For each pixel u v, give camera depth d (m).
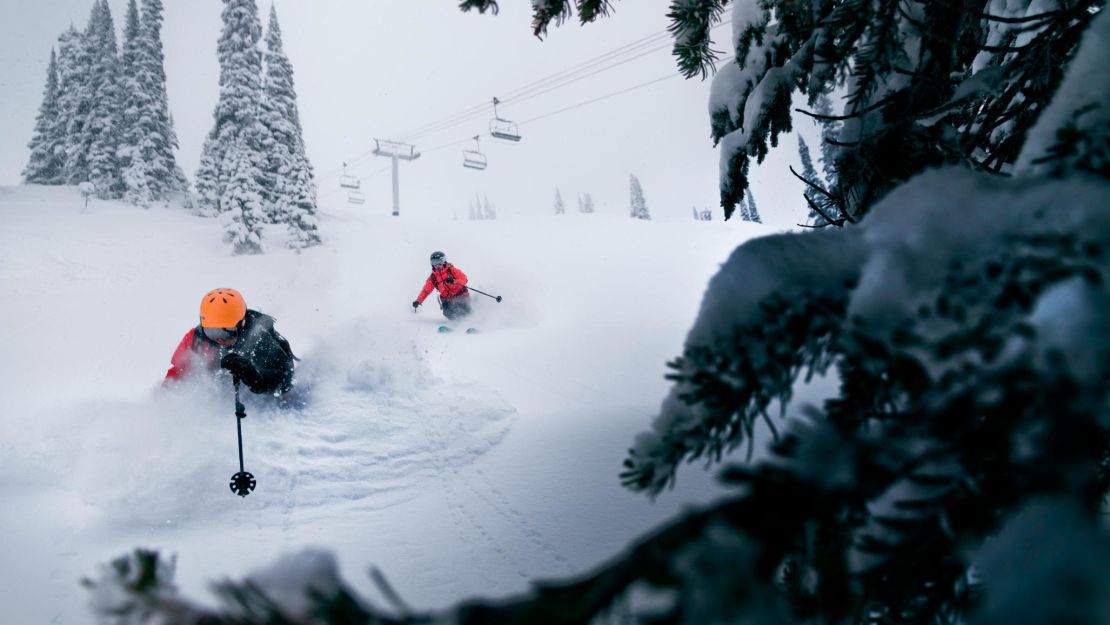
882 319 0.57
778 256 0.72
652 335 10.28
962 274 0.56
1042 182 0.60
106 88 35.84
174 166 40.28
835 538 0.65
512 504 3.79
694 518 0.43
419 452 4.88
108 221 28.12
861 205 2.12
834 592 0.64
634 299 14.29
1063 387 0.45
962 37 2.04
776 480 0.44
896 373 0.54
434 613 0.41
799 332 0.67
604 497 3.71
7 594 2.76
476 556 3.18
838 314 0.66
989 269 0.55
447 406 6.03
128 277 18.86
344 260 23.16
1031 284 0.51
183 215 34.00
